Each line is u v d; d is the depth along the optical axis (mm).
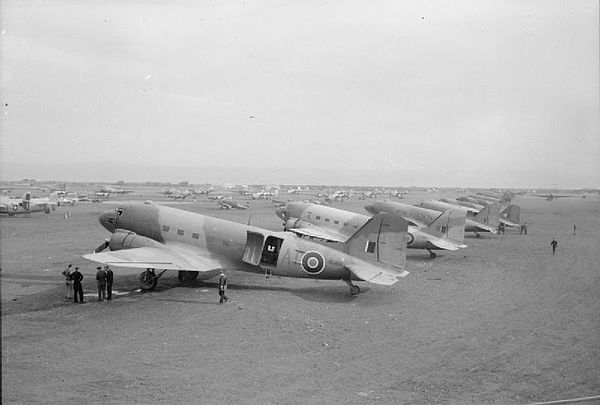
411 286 28984
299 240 26078
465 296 26312
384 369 14789
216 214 81250
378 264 25328
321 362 15234
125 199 122438
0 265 32781
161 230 27438
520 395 13031
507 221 72875
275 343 17047
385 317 21266
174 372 13891
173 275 29859
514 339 18328
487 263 39688
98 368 14023
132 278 28578
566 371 14992
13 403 11367
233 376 13750
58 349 15695
